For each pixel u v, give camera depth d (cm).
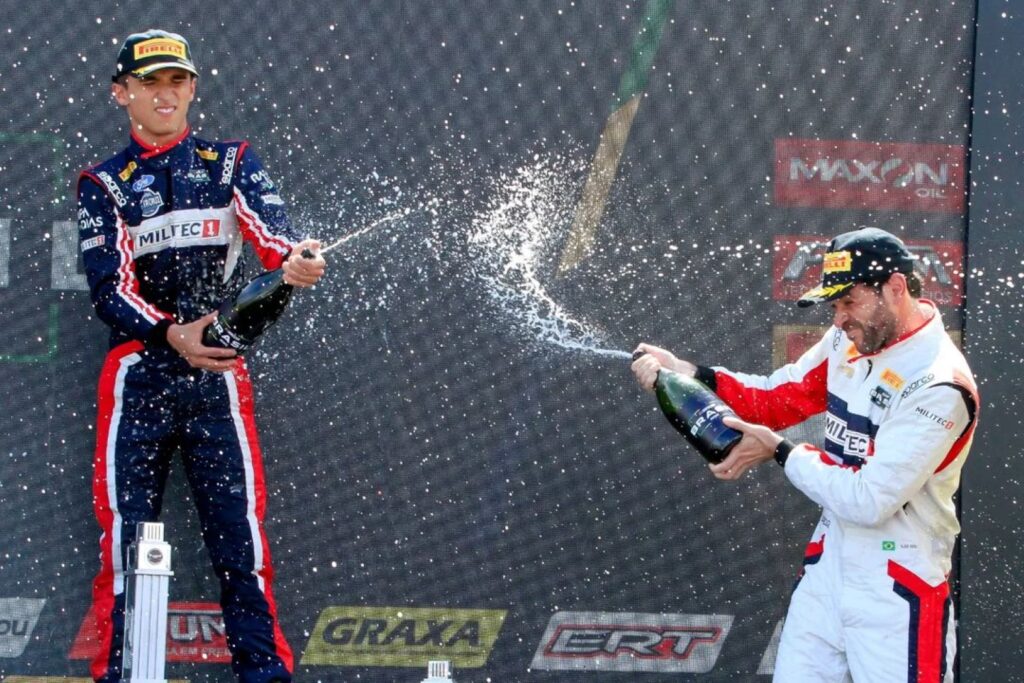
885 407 925
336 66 1188
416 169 1191
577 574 1185
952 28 1220
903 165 1224
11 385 1160
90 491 1161
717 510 1200
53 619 1149
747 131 1216
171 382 1094
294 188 1180
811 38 1224
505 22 1201
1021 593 1192
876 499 884
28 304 1164
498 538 1181
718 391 1030
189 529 1148
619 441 1195
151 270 1100
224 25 1183
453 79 1195
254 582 1090
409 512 1176
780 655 941
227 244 1110
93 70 1177
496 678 1171
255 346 1168
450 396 1185
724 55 1217
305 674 1156
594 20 1208
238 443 1105
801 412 1023
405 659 1166
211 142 1122
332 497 1170
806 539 1205
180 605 1142
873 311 916
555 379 1193
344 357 1178
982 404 1205
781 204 1216
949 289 1217
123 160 1102
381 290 1184
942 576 919
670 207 1209
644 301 1203
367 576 1169
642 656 1184
